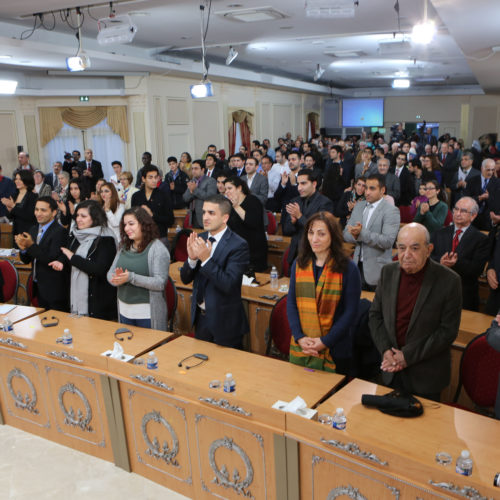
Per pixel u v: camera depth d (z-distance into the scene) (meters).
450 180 8.26
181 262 4.80
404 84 12.44
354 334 2.94
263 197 6.07
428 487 1.76
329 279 2.48
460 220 3.33
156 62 9.63
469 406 2.98
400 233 2.30
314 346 2.44
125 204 5.86
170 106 11.55
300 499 2.15
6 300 4.24
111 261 3.52
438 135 20.69
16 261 5.10
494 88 14.93
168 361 2.64
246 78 12.86
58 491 2.62
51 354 2.86
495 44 6.49
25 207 5.59
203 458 2.42
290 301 2.62
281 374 2.47
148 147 11.00
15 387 3.14
